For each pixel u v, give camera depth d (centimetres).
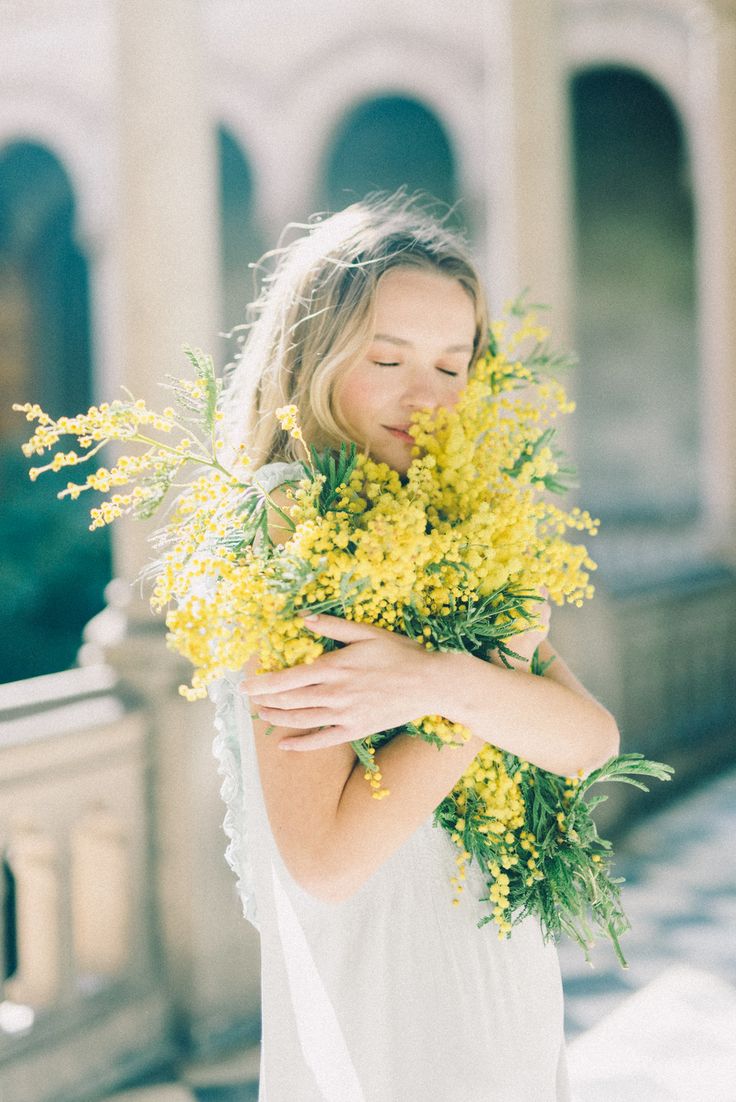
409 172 1391
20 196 1603
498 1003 125
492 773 124
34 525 1165
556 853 128
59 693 319
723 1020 350
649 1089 311
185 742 332
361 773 111
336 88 1265
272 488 118
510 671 118
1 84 1282
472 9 1212
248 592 104
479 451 123
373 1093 118
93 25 1258
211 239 347
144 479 116
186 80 334
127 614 342
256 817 121
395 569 107
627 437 1391
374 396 125
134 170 332
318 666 106
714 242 678
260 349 136
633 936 415
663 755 584
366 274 124
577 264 1391
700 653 635
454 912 124
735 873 475
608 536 1013
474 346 140
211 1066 327
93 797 318
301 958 122
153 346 333
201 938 334
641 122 1373
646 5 1178
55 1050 304
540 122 489
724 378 681
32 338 1622
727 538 689
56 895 309
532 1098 126
